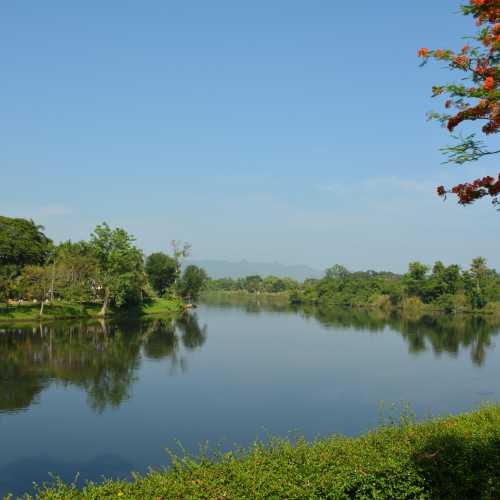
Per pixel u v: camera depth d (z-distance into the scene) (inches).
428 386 1445.6
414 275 4886.8
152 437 983.0
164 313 3865.7
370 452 467.5
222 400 1266.0
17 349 1935.3
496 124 374.9
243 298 7337.6
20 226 3164.4
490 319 3730.3
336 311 4581.7
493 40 365.4
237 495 376.5
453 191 413.1
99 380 1459.2
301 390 1382.9
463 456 457.7
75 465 847.7
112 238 3420.3
